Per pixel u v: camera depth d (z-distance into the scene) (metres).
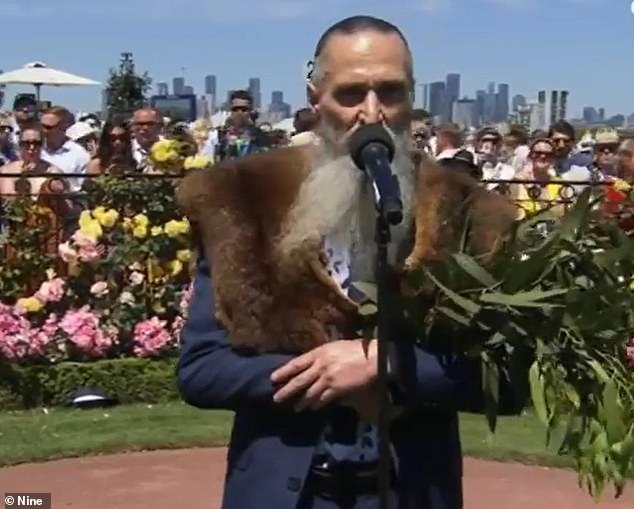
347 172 2.75
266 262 2.79
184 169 9.12
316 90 2.85
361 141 2.56
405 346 2.73
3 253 8.91
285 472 2.82
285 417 2.84
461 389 2.73
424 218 2.79
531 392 2.63
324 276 2.76
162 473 6.70
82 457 7.03
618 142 12.37
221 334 2.84
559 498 6.31
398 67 2.79
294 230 2.79
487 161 14.24
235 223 2.80
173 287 8.97
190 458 7.04
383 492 2.60
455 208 2.81
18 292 8.91
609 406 2.65
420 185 2.84
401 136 2.81
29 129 11.32
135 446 7.22
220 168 2.87
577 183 9.21
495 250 2.74
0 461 6.83
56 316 8.70
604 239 2.76
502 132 16.31
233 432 2.96
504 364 2.70
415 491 2.81
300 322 2.78
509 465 6.90
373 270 2.75
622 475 2.70
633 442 2.68
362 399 2.74
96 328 8.62
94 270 8.87
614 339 2.69
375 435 2.79
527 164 13.07
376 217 2.56
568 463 6.86
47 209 9.03
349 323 2.78
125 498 6.23
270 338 2.78
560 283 2.69
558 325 2.65
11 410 8.27
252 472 2.85
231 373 2.79
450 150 12.73
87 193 9.03
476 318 2.65
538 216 2.78
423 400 2.72
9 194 9.08
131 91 26.48
